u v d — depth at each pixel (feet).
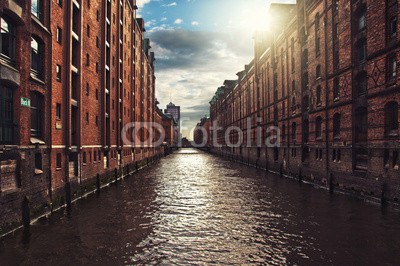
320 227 45.16
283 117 117.91
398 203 53.01
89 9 81.41
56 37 60.49
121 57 121.19
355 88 68.74
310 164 91.40
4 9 40.98
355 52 69.05
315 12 88.89
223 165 179.52
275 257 34.65
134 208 59.82
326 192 75.51
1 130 41.83
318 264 32.50
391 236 40.34
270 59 135.95
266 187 86.28
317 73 88.48
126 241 40.37
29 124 47.57
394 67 56.08
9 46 44.04
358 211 53.52
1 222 39.27
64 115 63.62
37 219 49.39
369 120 61.93
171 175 123.13
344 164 71.61
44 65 54.65
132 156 143.54
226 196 72.59
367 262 32.63
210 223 49.01
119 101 115.03
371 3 61.67
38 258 34.30
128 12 138.51
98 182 81.71
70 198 62.03
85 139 76.59
